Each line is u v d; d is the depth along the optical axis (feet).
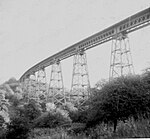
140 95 31.07
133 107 30.53
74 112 71.61
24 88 199.41
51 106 102.06
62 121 61.46
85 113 50.72
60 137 40.37
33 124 61.98
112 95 31.19
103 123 34.22
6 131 47.09
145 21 75.05
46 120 61.82
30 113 79.25
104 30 93.35
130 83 32.35
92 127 38.93
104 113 31.58
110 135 27.71
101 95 32.58
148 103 31.60
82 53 111.86
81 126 45.24
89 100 36.06
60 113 67.10
